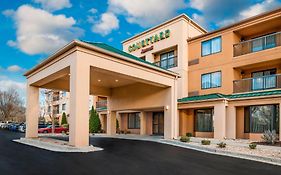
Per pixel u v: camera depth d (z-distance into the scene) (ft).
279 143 49.19
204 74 73.72
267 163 31.86
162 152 39.99
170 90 60.80
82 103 39.91
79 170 25.36
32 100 59.62
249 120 61.77
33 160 30.17
